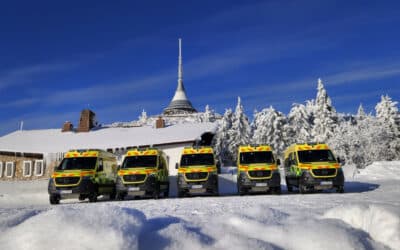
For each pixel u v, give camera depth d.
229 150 48.94
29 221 3.59
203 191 16.19
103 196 20.66
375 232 4.45
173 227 4.37
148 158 17.02
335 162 16.08
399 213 4.52
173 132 33.78
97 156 17.12
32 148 33.56
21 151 32.97
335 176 15.69
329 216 5.33
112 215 3.83
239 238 4.29
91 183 16.12
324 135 48.47
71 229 3.36
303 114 52.75
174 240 4.03
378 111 49.12
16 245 3.31
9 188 21.02
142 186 16.00
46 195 20.59
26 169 33.06
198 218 5.93
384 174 27.88
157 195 16.23
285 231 4.56
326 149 16.84
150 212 7.95
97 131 37.94
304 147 17.09
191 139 30.62
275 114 49.12
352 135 46.56
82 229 3.37
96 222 3.54
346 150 46.81
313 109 58.12
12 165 33.41
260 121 51.28
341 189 15.87
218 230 4.62
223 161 47.59
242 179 16.36
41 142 35.44
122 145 31.59
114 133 36.34
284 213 5.87
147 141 31.88
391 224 4.37
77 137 36.12
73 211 3.76
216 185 16.45
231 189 23.19
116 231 3.44
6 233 3.50
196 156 17.12
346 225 4.76
